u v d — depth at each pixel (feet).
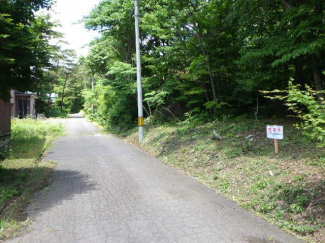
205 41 38.63
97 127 79.46
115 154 32.76
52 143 42.96
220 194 17.31
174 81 44.27
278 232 12.05
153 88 49.80
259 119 33.42
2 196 16.69
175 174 22.70
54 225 12.96
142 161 28.35
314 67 25.20
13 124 59.57
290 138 22.72
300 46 22.22
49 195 17.53
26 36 19.15
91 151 35.06
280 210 13.62
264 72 30.58
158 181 20.62
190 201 16.10
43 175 22.62
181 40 40.57
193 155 26.12
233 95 38.75
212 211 14.51
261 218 13.56
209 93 42.65
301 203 13.35
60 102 172.14
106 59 62.90
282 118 32.58
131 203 15.90
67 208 15.19
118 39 57.41
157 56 49.01
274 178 16.51
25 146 37.42
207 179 20.39
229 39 39.11
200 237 11.62
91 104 116.06
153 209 14.92
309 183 14.58
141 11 49.78
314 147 19.65
